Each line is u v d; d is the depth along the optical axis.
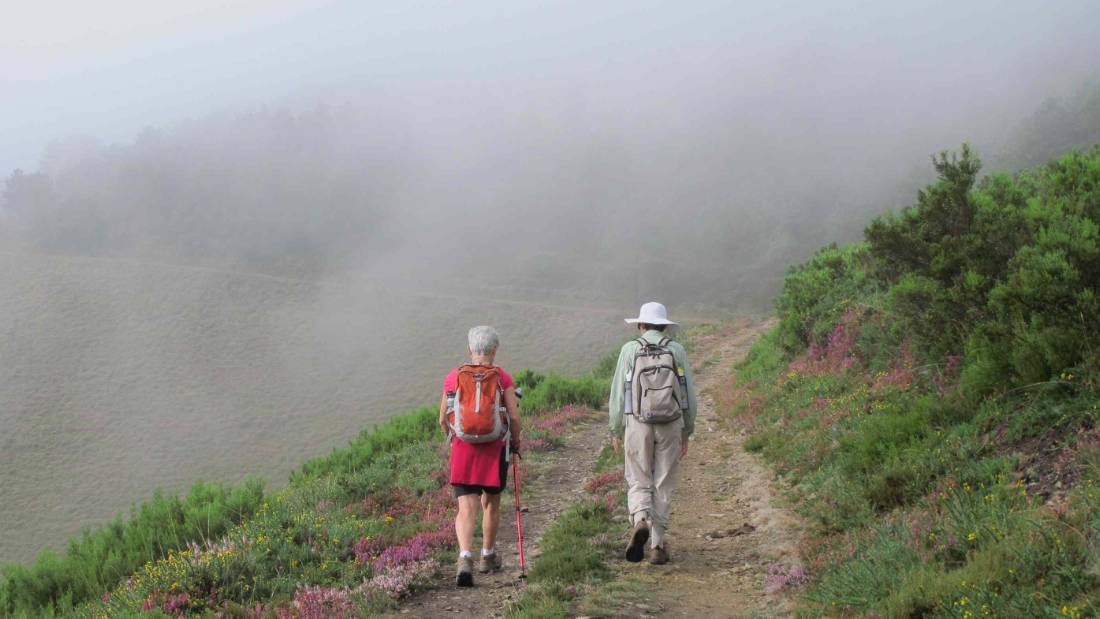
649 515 5.67
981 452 5.67
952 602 3.78
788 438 9.46
